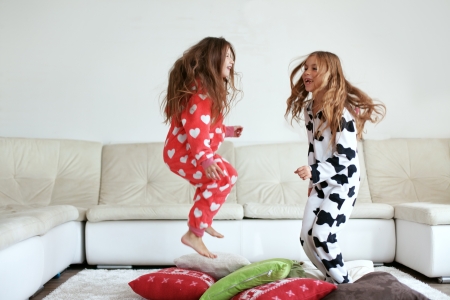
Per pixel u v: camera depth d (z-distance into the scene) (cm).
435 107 381
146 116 377
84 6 377
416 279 256
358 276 225
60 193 338
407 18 382
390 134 380
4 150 338
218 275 224
